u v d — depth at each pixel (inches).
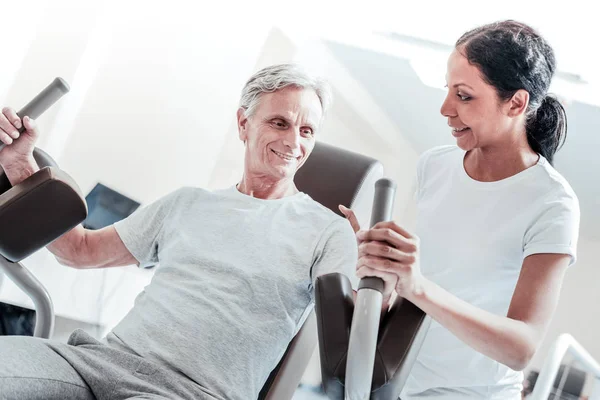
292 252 58.5
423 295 40.9
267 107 62.4
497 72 53.7
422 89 188.7
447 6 126.0
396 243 39.2
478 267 57.9
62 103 97.8
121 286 101.4
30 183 54.0
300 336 59.1
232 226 60.9
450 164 62.2
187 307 56.6
